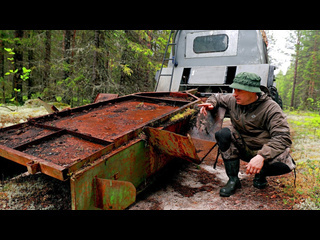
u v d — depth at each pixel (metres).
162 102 3.66
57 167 1.57
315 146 4.75
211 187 2.84
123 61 9.31
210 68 5.09
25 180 2.67
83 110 3.26
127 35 9.94
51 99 9.39
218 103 2.82
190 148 2.00
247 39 5.02
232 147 2.54
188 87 5.44
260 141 2.39
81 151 2.00
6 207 2.14
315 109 18.45
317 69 24.80
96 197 1.75
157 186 2.83
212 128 2.83
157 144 2.33
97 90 8.60
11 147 2.06
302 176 3.10
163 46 12.72
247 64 4.98
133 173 2.20
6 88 10.90
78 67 9.08
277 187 2.79
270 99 2.29
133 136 2.21
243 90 2.22
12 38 10.24
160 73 5.71
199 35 5.47
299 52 28.00
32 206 2.17
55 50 12.29
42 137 2.22
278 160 2.24
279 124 2.14
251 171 2.04
